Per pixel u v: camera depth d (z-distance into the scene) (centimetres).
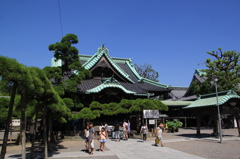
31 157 1146
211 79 3722
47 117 1627
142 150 1508
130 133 2512
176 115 4772
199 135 2477
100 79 3148
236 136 2327
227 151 1411
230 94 2131
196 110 2466
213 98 2280
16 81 885
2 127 4606
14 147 1772
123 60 4331
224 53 3831
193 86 4122
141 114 2619
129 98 2994
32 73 980
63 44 1947
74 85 1980
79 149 1592
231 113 2295
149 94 3006
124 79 3281
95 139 2309
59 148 1650
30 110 1546
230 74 3703
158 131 1728
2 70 799
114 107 2314
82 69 2145
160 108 2309
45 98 1190
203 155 1283
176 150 1488
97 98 2855
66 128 2555
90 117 2039
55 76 1762
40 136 2148
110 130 2620
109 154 1359
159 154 1339
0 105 1689
